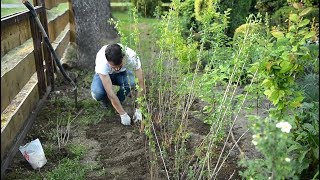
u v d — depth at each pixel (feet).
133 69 14.20
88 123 15.29
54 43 21.11
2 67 12.47
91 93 17.26
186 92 13.85
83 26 21.97
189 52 12.94
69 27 26.81
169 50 14.97
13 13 13.98
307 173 9.94
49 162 12.24
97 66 14.66
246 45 10.89
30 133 14.10
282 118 9.59
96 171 11.76
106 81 14.62
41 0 17.61
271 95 9.98
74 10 21.97
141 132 13.79
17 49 14.08
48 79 18.01
